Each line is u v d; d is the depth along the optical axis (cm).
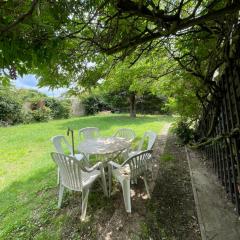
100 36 140
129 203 244
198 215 226
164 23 114
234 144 209
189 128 470
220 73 246
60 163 245
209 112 308
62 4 95
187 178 315
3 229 232
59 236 215
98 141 348
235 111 202
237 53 189
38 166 410
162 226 218
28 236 219
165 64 347
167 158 399
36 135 704
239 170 204
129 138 411
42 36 100
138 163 260
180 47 237
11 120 1029
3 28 85
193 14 111
